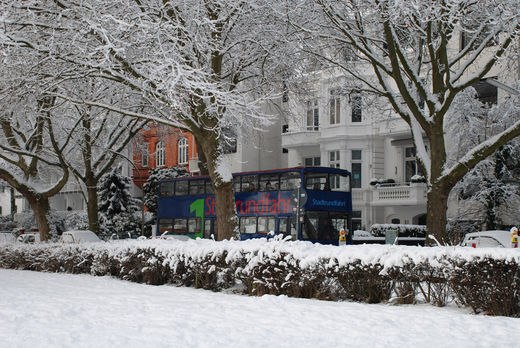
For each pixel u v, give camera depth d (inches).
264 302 446.0
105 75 717.3
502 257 393.7
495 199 1145.4
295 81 960.3
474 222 1202.6
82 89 857.5
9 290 546.9
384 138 1533.0
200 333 322.0
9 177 1138.7
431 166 777.6
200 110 738.8
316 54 848.3
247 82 998.4
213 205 1171.9
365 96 1015.6
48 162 1100.5
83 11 668.7
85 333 321.1
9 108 844.0
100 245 778.2
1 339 303.7
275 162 1871.3
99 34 637.9
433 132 775.1
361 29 800.3
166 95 667.4
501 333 322.3
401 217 1441.9
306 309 408.8
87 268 806.5
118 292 543.5
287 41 801.6
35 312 395.9
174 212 1267.2
